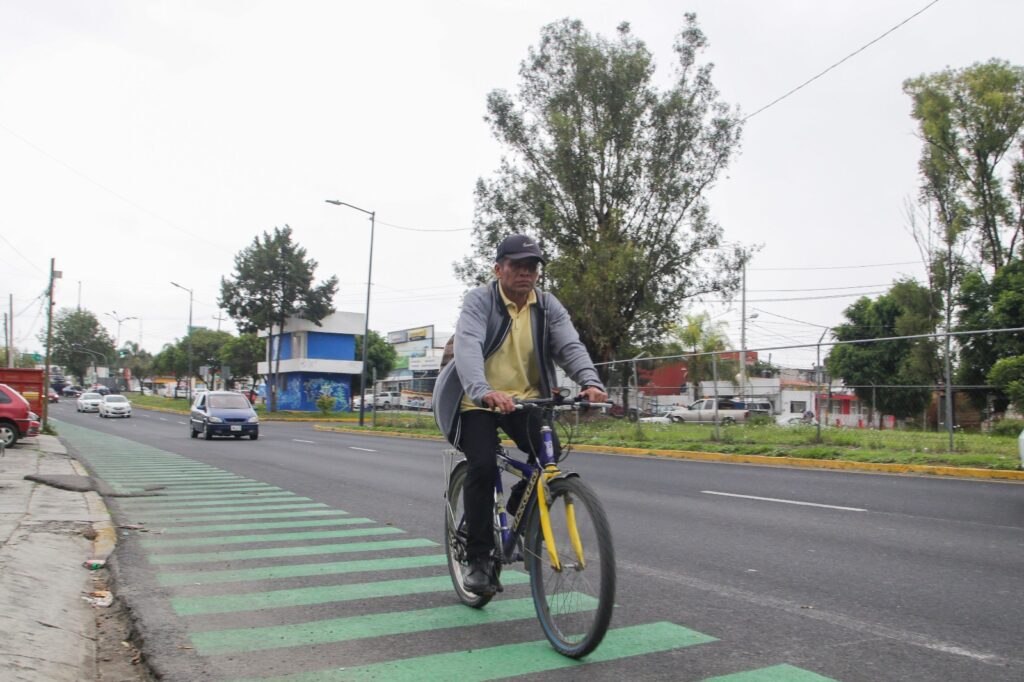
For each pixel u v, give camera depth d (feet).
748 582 17.46
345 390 188.34
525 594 16.30
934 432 47.93
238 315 176.24
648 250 107.86
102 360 333.62
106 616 14.89
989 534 23.63
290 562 19.57
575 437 71.05
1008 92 124.88
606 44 109.60
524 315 13.38
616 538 23.16
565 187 105.81
